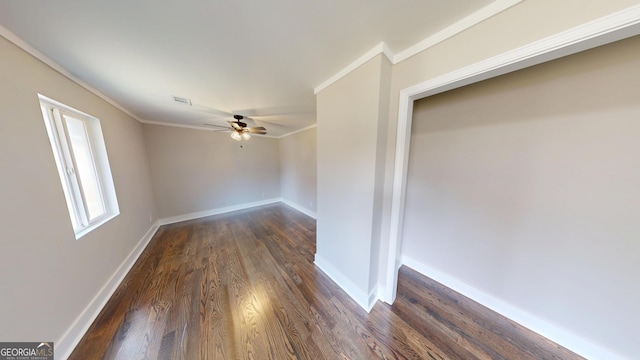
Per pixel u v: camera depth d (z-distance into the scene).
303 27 1.16
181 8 0.99
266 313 1.65
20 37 1.17
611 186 1.15
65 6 0.94
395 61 1.47
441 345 1.37
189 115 3.18
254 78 1.82
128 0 0.93
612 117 1.12
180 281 2.07
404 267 2.35
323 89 1.94
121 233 2.25
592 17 0.80
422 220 2.15
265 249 2.79
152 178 3.65
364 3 0.99
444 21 1.13
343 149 1.78
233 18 1.07
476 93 1.65
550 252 1.38
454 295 1.87
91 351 1.32
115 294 1.87
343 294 1.88
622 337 1.17
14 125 1.13
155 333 1.46
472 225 1.77
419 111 2.06
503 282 1.62
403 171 1.56
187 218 4.11
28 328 1.11
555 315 1.39
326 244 2.17
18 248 1.09
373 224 1.59
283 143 5.18
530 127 1.41
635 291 1.12
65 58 1.43
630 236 1.11
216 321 1.57
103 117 2.17
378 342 1.39
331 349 1.34
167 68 1.62
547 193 1.37
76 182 1.72
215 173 4.41
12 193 1.09
